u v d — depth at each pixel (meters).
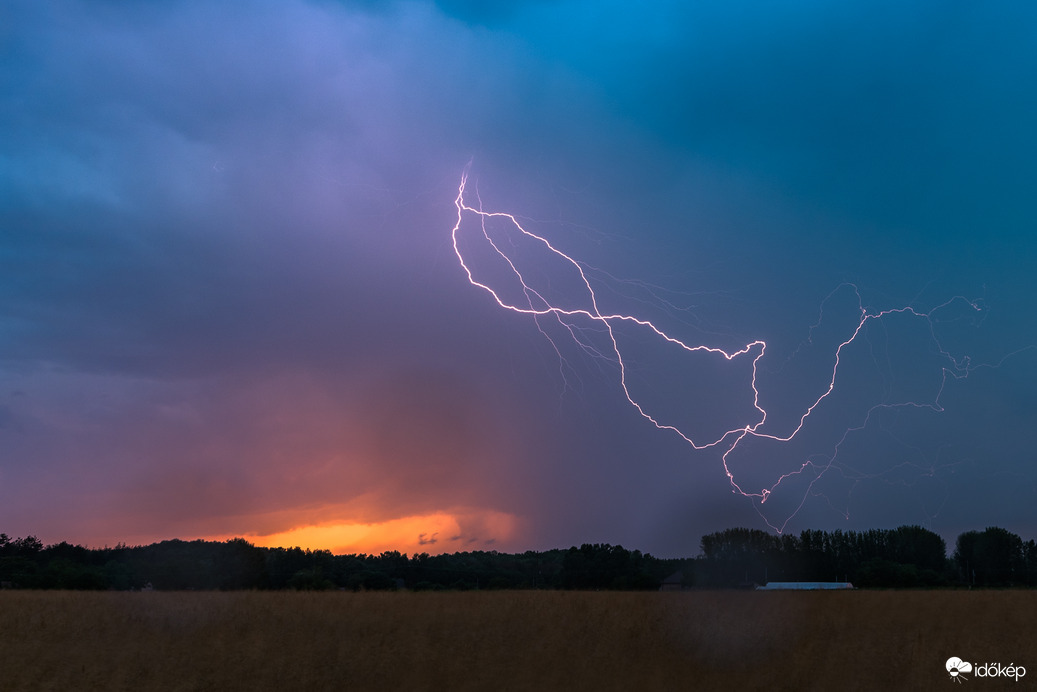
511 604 23.02
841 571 63.78
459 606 22.33
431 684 12.45
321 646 15.20
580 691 12.04
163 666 13.70
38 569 56.41
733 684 12.53
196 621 18.53
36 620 18.80
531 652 14.78
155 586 58.03
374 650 14.85
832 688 12.35
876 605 23.72
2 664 13.89
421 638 16.12
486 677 12.87
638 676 12.95
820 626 18.09
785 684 12.50
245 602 23.45
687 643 15.72
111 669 13.59
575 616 19.69
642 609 21.50
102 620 18.67
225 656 14.34
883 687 12.53
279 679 12.74
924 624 18.91
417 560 70.62
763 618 19.44
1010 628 18.34
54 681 12.80
